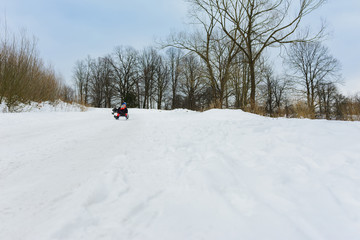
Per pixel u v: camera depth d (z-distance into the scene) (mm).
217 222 1455
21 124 6305
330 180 1982
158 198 1812
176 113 12578
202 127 5391
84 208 1611
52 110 13242
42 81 13523
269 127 4066
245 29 13016
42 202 1713
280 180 2053
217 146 3451
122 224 1440
